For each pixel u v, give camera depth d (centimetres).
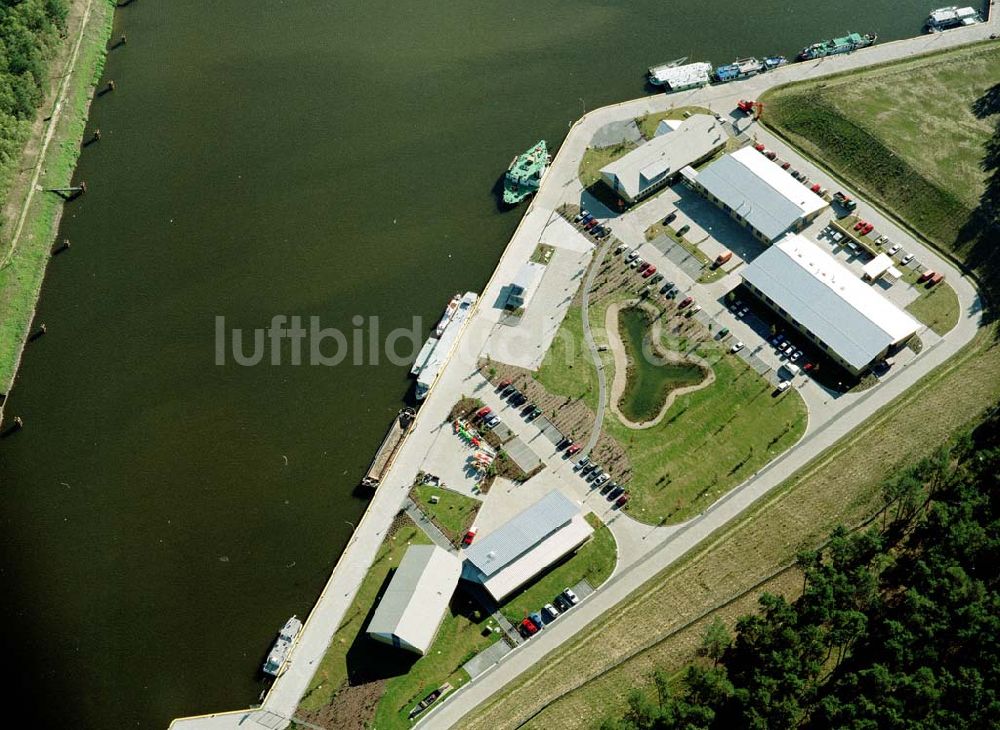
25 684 17575
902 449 19038
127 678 17638
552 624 17775
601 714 16325
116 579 18775
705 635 17025
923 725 14350
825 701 15000
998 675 14788
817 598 16175
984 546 16338
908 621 15700
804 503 18675
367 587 18412
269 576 18750
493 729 16475
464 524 19075
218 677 17612
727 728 15438
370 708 17025
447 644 17625
